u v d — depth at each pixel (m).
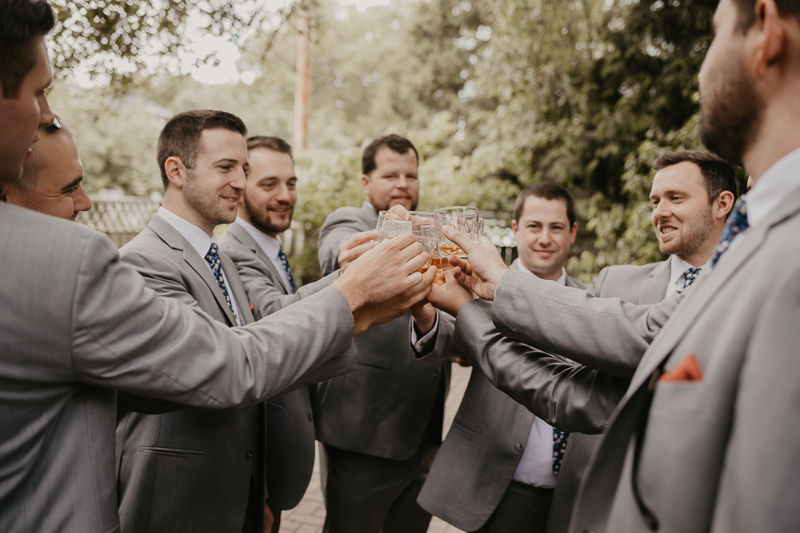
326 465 2.51
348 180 7.27
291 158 2.75
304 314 1.23
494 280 1.37
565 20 7.47
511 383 1.36
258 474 1.79
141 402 1.32
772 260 0.66
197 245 1.80
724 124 0.79
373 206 2.82
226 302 1.72
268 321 1.22
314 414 2.45
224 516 1.58
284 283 2.66
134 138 17.02
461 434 1.84
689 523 0.69
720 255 0.86
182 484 1.52
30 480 0.90
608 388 1.23
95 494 0.96
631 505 0.77
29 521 0.89
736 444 0.61
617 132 7.41
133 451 1.55
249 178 2.65
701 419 0.68
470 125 13.00
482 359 1.42
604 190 8.27
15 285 0.84
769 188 0.74
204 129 1.78
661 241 2.06
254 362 1.11
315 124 19.14
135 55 3.11
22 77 0.88
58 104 10.74
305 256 7.27
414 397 2.35
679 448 0.70
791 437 0.57
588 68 7.64
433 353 1.80
